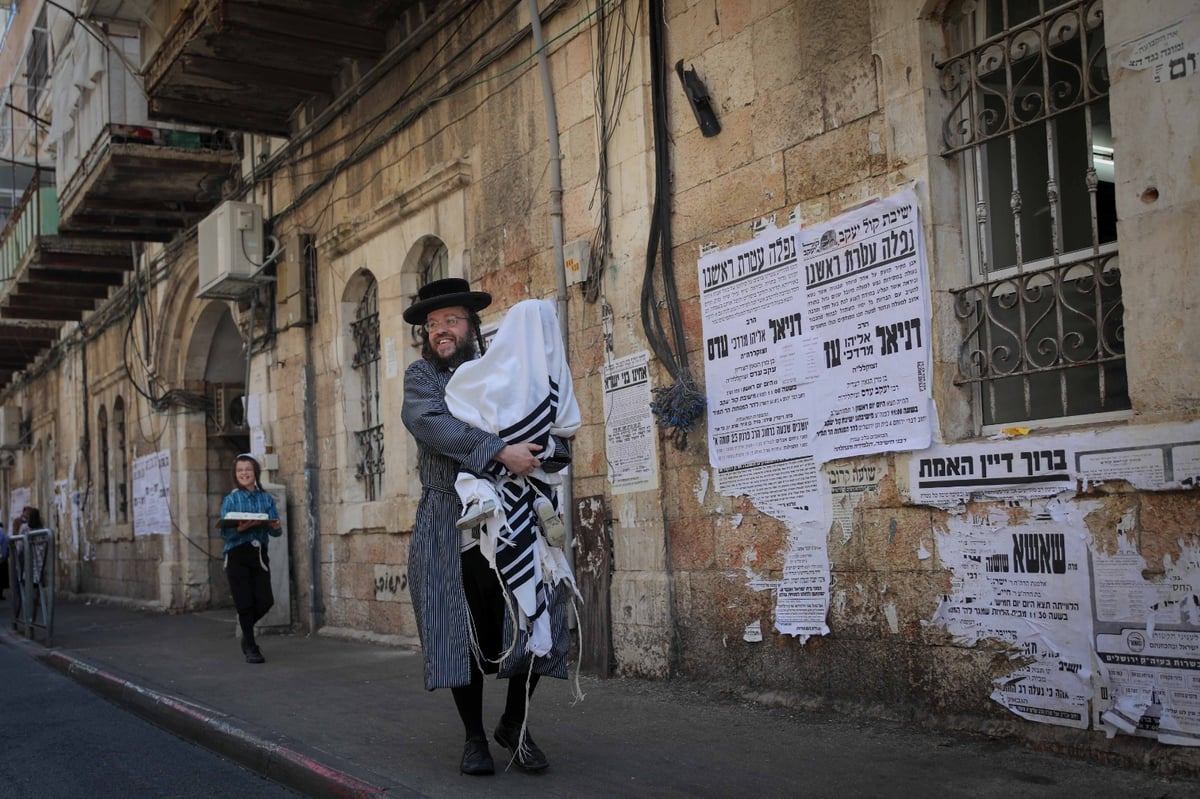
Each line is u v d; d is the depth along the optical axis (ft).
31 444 85.71
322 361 37.01
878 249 17.81
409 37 31.04
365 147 33.86
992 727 15.87
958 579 16.48
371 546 33.81
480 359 15.10
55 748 20.77
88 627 44.96
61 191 49.65
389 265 32.60
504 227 27.71
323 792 16.02
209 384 52.21
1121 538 14.32
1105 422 14.97
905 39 17.43
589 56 24.54
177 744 21.01
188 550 50.88
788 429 19.51
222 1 30.53
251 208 39.91
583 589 24.31
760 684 20.07
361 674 26.32
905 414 17.30
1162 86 13.88
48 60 60.13
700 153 21.62
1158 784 13.39
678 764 15.78
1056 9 15.74
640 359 23.03
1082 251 15.61
